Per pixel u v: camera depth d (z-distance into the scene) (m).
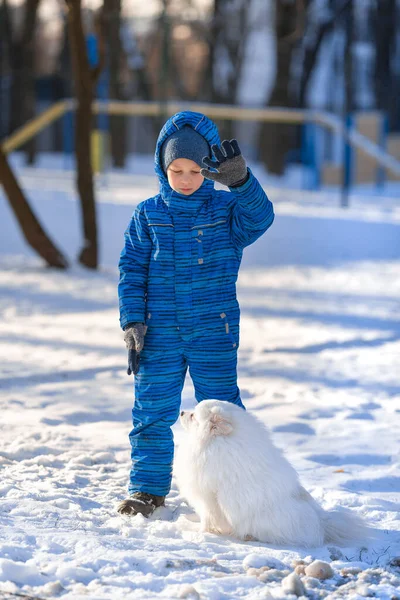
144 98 85.50
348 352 22.72
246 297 31.64
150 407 11.16
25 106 82.00
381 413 17.06
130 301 11.04
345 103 77.62
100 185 55.97
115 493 11.97
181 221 11.09
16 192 36.31
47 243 36.84
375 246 44.88
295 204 54.69
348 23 78.38
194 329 11.01
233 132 84.25
